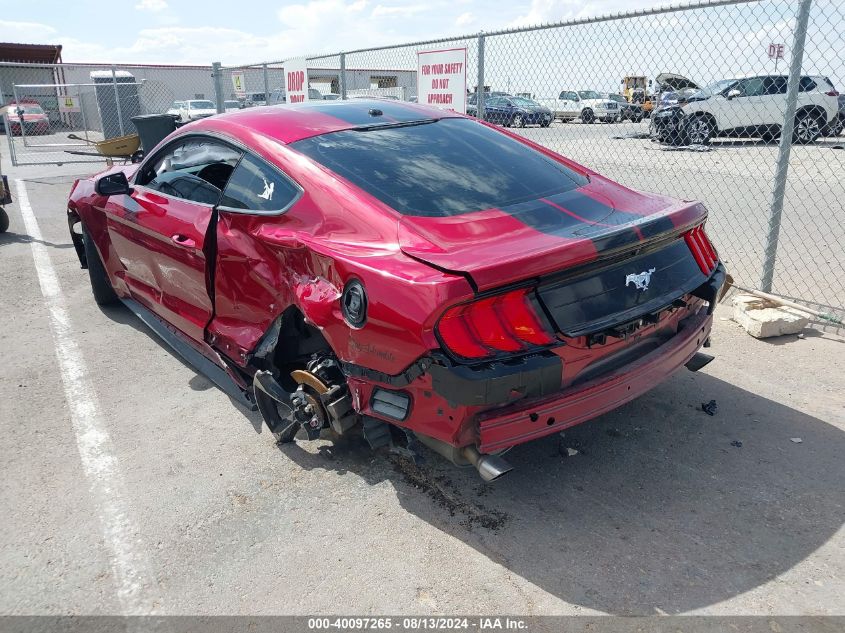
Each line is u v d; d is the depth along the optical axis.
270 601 2.31
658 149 8.85
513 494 2.84
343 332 2.54
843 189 9.11
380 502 2.83
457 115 3.75
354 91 11.82
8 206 10.48
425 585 2.35
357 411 2.62
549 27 5.95
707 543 2.49
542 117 7.42
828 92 7.47
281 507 2.82
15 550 2.61
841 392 3.59
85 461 3.22
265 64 11.41
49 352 4.56
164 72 25.97
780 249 6.62
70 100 23.58
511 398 2.24
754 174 10.12
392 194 2.74
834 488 2.78
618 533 2.57
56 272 6.51
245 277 3.15
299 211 2.85
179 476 3.07
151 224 3.81
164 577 2.45
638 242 2.46
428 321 2.19
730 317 4.73
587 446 3.17
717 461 3.01
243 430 3.47
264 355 3.18
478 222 2.58
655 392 3.67
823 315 4.38
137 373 4.20
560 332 2.34
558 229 2.53
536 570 2.40
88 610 2.31
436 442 2.52
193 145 3.75
